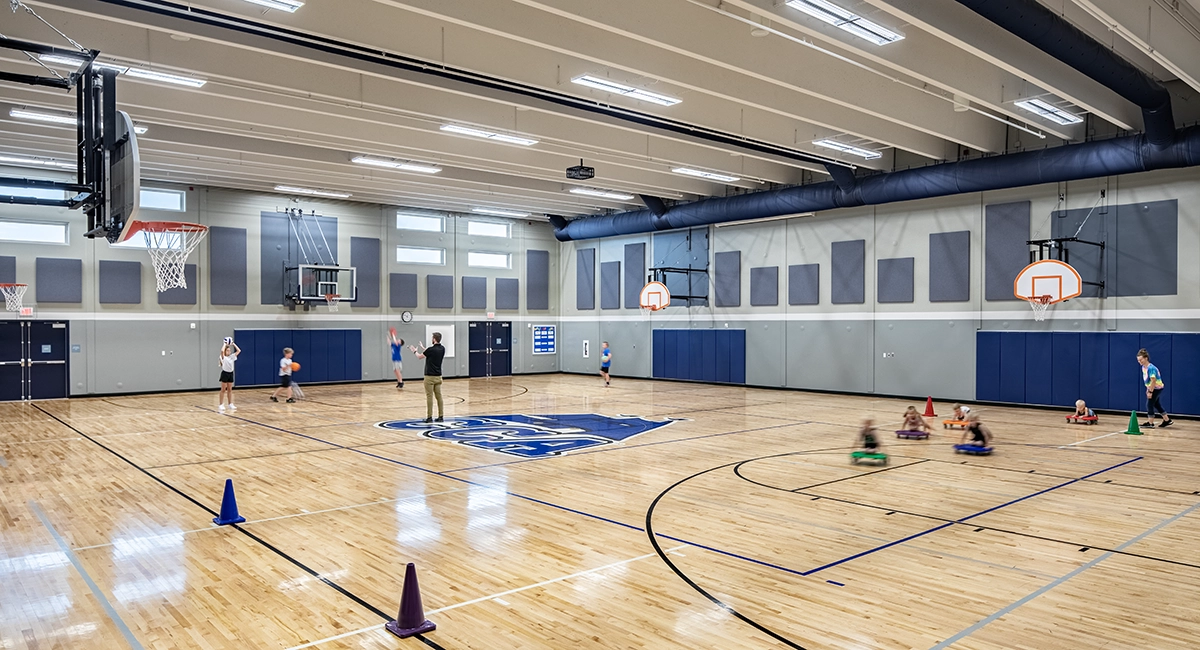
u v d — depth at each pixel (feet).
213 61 32.91
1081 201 48.96
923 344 56.49
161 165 54.44
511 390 65.51
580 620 14.16
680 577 16.61
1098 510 22.68
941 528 20.66
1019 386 51.52
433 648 12.91
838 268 61.57
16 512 22.63
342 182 61.46
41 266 57.47
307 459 31.50
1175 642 13.09
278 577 16.67
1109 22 26.58
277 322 67.92
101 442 36.29
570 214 81.71
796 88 34.45
